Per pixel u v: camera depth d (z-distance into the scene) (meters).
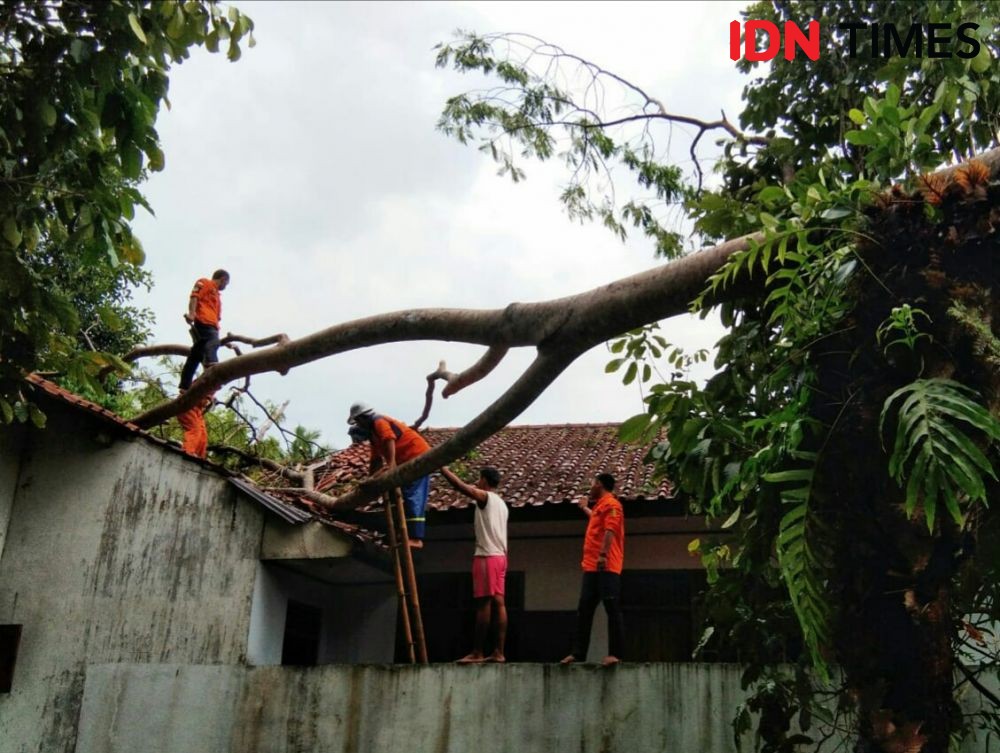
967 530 3.14
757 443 4.01
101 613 7.71
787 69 7.23
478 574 7.38
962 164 3.22
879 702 3.06
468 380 5.41
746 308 4.37
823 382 3.28
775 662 4.52
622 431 4.29
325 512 8.57
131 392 12.61
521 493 8.79
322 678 6.94
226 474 7.86
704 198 5.04
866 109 3.56
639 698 6.28
